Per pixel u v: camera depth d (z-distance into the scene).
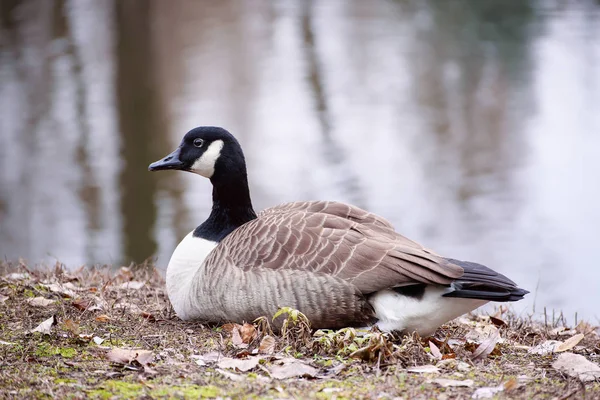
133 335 6.28
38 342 5.92
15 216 17.14
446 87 25.22
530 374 5.47
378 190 18.78
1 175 18.59
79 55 24.42
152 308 7.34
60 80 22.91
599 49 27.45
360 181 19.30
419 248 6.32
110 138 20.00
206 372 5.35
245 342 6.07
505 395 4.94
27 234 16.50
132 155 19.17
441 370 5.50
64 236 16.08
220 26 29.45
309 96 24.31
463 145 21.55
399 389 5.02
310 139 21.44
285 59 27.33
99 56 24.50
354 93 24.91
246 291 6.28
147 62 24.50
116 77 23.22
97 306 7.01
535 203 17.84
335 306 6.08
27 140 20.11
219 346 5.94
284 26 30.48
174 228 16.23
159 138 20.11
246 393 4.91
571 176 19.44
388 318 6.05
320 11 32.69
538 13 31.61
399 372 5.37
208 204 16.91
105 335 6.22
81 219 16.77
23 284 7.66
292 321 6.01
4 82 22.78
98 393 4.86
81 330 6.31
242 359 5.56
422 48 28.42
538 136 22.09
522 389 5.06
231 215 7.20
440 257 6.08
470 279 5.90
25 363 5.43
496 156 20.83
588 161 20.27
